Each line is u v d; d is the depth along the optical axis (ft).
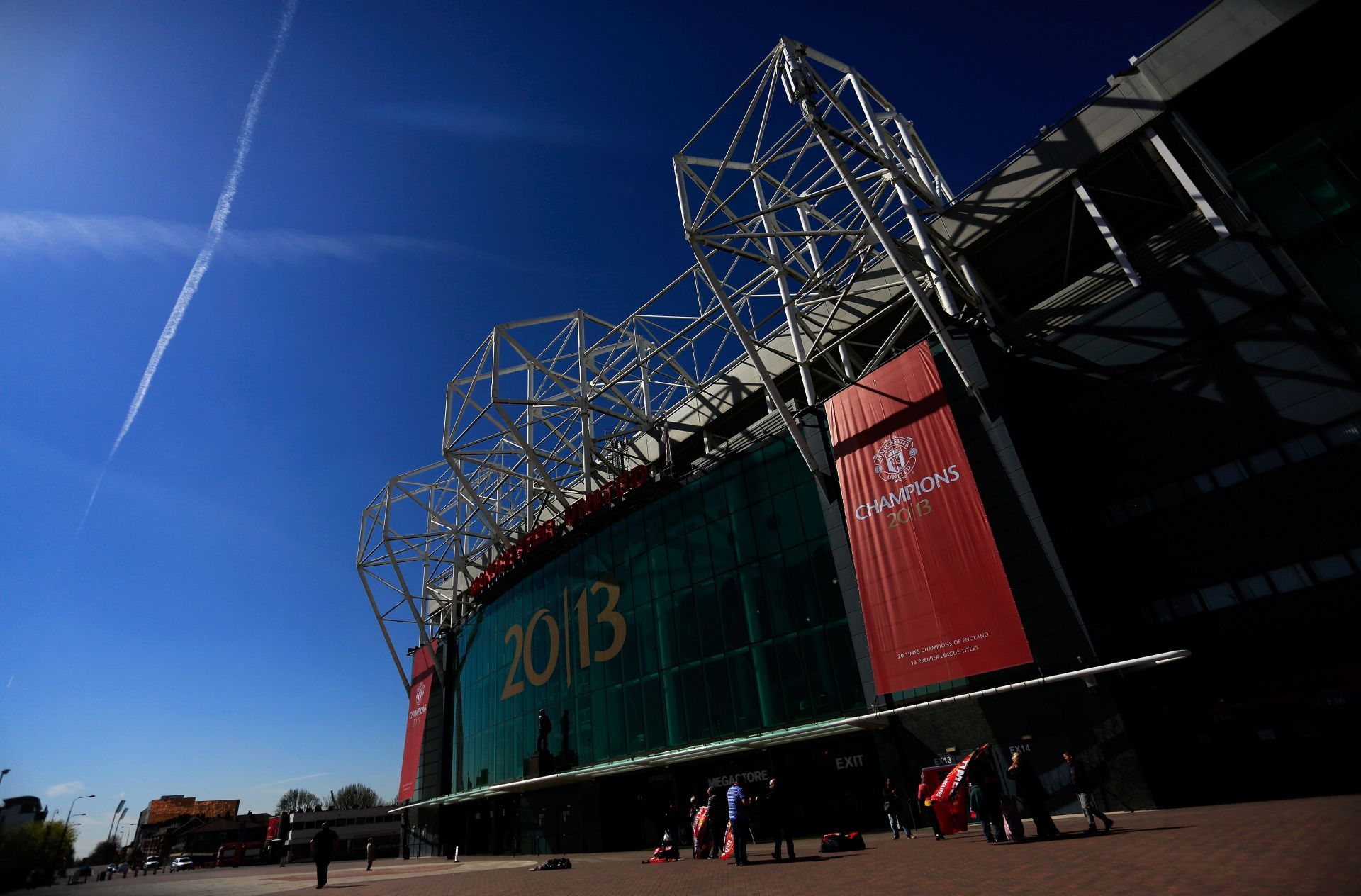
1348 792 59.82
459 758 172.96
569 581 144.05
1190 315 79.51
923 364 94.53
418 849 182.91
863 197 87.25
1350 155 72.13
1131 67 89.45
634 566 129.80
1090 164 91.20
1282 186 75.36
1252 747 66.18
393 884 70.59
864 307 116.26
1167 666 73.10
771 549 107.96
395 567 200.75
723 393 142.31
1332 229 71.31
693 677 111.75
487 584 168.35
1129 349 83.66
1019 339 94.89
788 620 101.91
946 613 82.17
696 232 99.76
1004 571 78.95
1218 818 47.62
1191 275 80.33
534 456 145.79
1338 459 67.05
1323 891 20.04
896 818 69.51
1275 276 74.18
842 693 92.58
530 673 147.23
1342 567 65.10
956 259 101.91
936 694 81.35
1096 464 84.12
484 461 163.84
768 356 134.10
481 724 163.43
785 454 111.14
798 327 118.01
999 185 99.19
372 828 322.75
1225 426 74.79
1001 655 76.18
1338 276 69.77
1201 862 28.71
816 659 96.84
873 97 114.73
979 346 88.48
